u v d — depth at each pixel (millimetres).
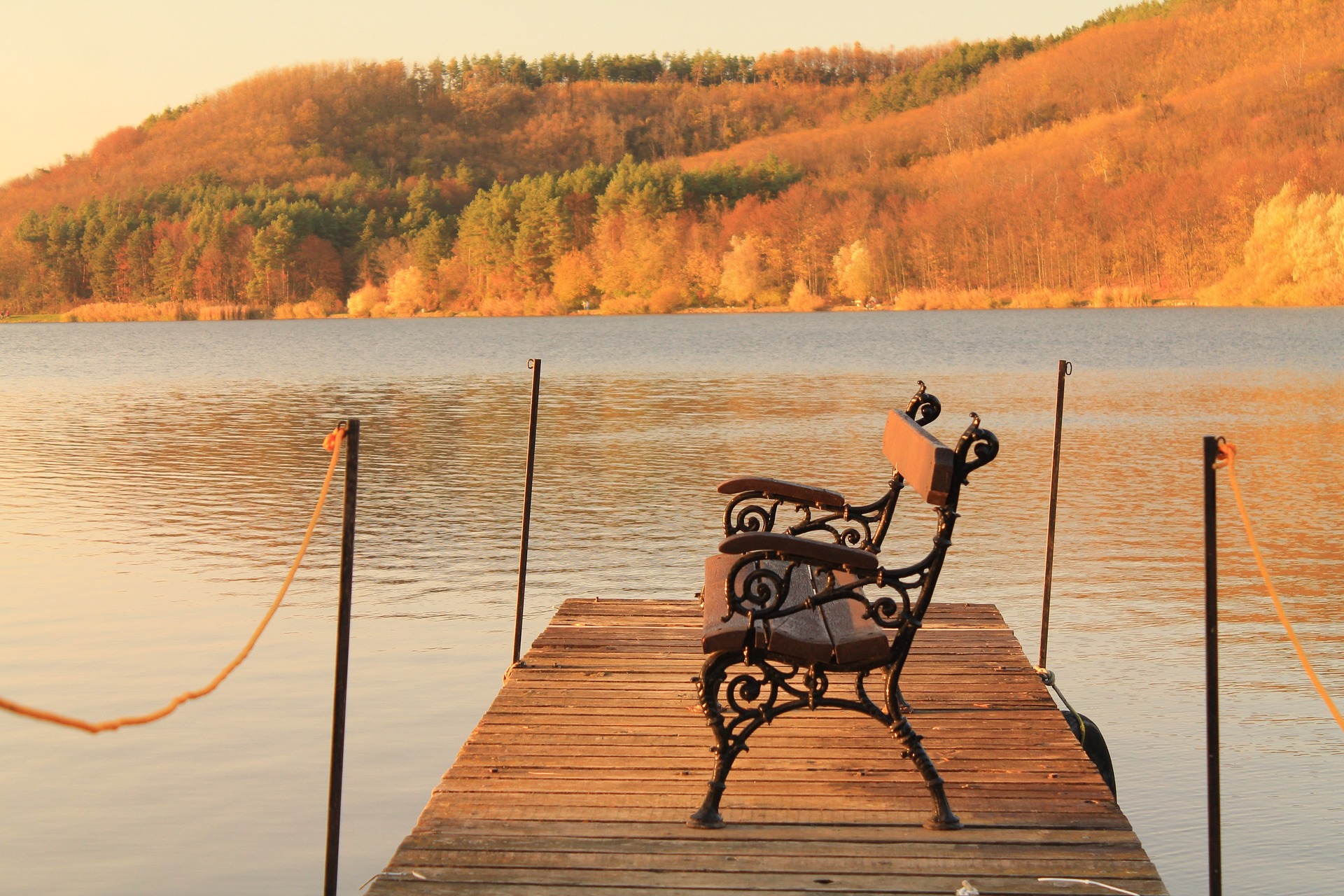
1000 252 112562
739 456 18984
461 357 56562
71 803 6004
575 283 128750
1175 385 32906
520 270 132125
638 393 33062
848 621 4410
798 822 3951
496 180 171125
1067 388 32500
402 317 133125
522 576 6539
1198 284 100688
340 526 13445
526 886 3463
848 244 119125
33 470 18469
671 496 15336
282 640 8852
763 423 24438
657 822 3943
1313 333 58469
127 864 5371
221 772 6383
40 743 6766
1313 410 25562
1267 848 5445
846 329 80312
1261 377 35156
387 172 178375
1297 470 16906
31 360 59594
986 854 3689
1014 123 155000
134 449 21422
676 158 178125
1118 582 10484
